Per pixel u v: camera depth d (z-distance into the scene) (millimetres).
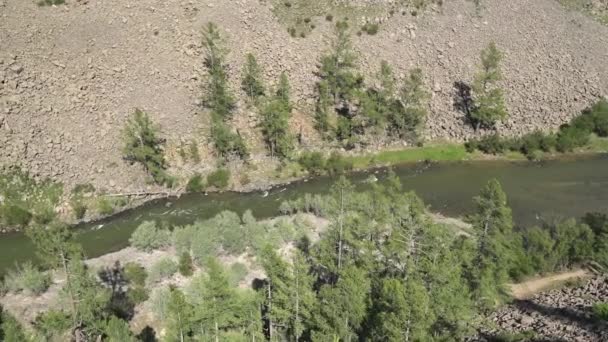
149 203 79625
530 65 104062
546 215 75625
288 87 93250
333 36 104688
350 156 90750
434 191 83125
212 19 100500
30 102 82625
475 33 107500
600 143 95875
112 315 47688
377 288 42875
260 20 103375
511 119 97312
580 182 85125
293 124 93000
